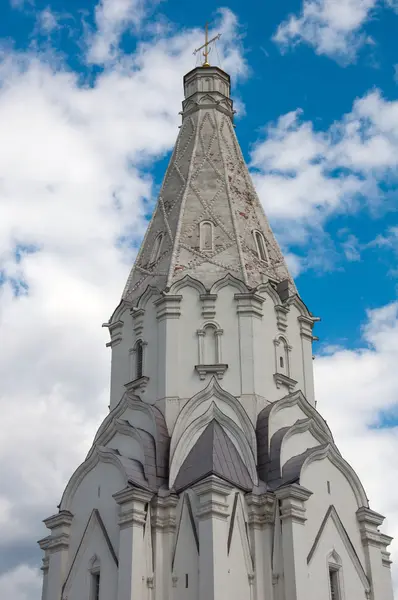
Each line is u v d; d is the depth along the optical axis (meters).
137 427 43.84
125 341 48.06
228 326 45.59
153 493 40.16
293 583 37.88
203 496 38.38
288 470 41.22
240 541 38.97
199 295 46.25
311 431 44.12
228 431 42.56
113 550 40.16
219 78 57.25
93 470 43.25
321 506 41.69
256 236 50.28
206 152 53.16
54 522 43.41
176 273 47.19
